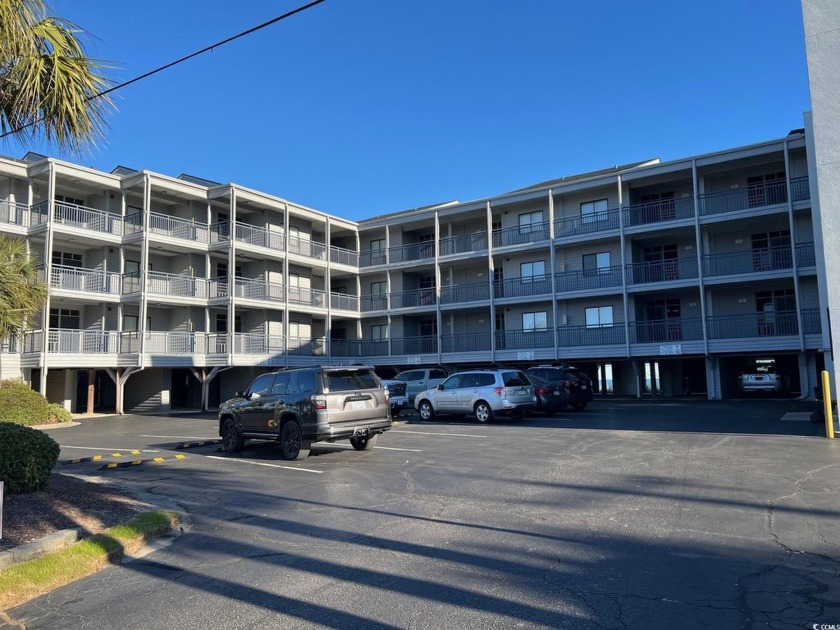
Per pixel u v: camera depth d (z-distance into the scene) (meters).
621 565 5.48
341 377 12.70
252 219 36.81
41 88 7.29
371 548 6.27
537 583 5.10
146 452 14.88
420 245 39.81
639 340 31.56
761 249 27.98
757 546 5.87
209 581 5.48
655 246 33.09
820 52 14.85
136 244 30.88
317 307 37.16
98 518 7.37
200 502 8.86
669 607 4.52
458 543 6.33
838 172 14.45
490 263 35.41
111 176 30.53
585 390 23.50
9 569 5.54
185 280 32.12
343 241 43.03
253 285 34.09
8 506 7.38
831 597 4.61
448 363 36.38
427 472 10.62
